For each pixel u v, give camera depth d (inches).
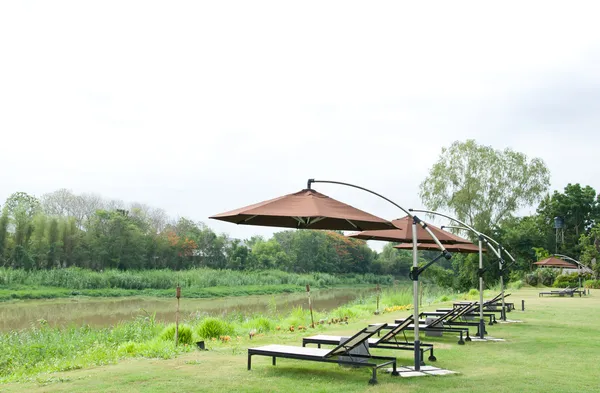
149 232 2247.8
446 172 1684.3
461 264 1678.2
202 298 1622.8
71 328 603.8
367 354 348.8
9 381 312.5
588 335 508.7
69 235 1903.3
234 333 538.3
